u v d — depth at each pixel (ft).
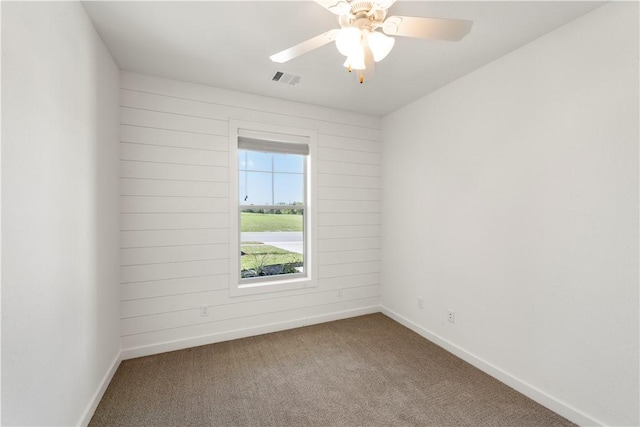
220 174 9.45
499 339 7.45
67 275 4.83
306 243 11.21
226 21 6.13
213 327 9.41
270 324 10.27
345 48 4.68
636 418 5.08
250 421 5.95
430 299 9.72
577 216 5.88
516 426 5.82
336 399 6.66
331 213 11.35
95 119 6.23
